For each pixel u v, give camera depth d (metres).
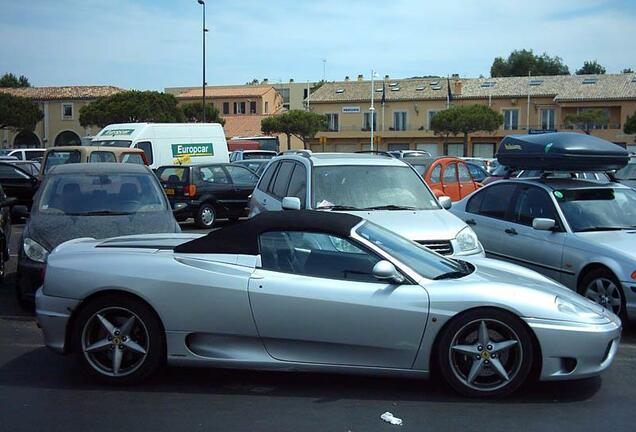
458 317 4.92
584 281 7.32
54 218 7.89
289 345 5.07
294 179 9.27
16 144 60.31
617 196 8.25
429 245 7.36
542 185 8.40
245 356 5.10
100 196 8.40
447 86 59.31
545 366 4.90
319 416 4.66
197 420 4.59
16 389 5.21
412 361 4.98
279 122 54.75
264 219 5.36
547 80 58.03
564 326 4.87
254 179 18.03
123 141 20.44
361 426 4.49
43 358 6.04
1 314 7.71
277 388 5.23
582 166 8.30
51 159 16.31
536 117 56.31
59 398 5.02
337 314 4.96
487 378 5.00
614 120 54.00
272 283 5.03
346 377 5.46
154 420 4.59
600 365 4.97
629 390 5.24
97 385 5.28
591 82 56.16
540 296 5.00
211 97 75.94
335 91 62.94
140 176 8.91
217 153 22.17
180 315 5.09
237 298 5.04
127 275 5.14
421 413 4.72
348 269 5.12
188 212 16.89
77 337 5.23
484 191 9.43
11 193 18.34
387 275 4.94
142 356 5.19
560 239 7.72
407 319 4.92
